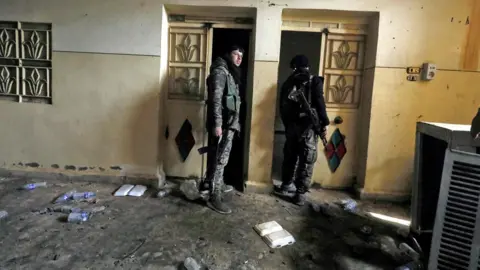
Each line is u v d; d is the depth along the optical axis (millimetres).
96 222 2604
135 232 2473
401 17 3139
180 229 2551
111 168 3455
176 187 3463
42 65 3400
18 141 3490
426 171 2438
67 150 3469
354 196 3447
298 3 3164
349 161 3590
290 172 3328
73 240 2318
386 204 3283
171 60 3525
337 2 3152
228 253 2252
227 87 2949
